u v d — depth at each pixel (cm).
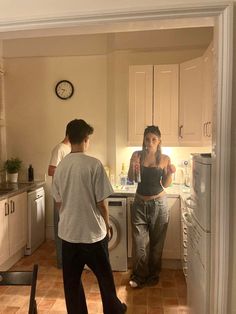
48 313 231
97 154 383
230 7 122
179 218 303
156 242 281
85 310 202
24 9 137
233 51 125
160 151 275
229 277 130
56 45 378
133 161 277
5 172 392
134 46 340
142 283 276
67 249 191
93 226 189
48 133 394
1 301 249
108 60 370
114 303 198
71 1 133
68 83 383
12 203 308
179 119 322
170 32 330
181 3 126
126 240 302
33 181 389
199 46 332
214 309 134
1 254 286
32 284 137
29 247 349
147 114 330
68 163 190
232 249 130
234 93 126
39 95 392
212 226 140
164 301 250
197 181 170
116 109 353
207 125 258
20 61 391
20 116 398
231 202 129
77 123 195
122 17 130
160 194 274
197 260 170
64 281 195
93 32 145
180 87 319
